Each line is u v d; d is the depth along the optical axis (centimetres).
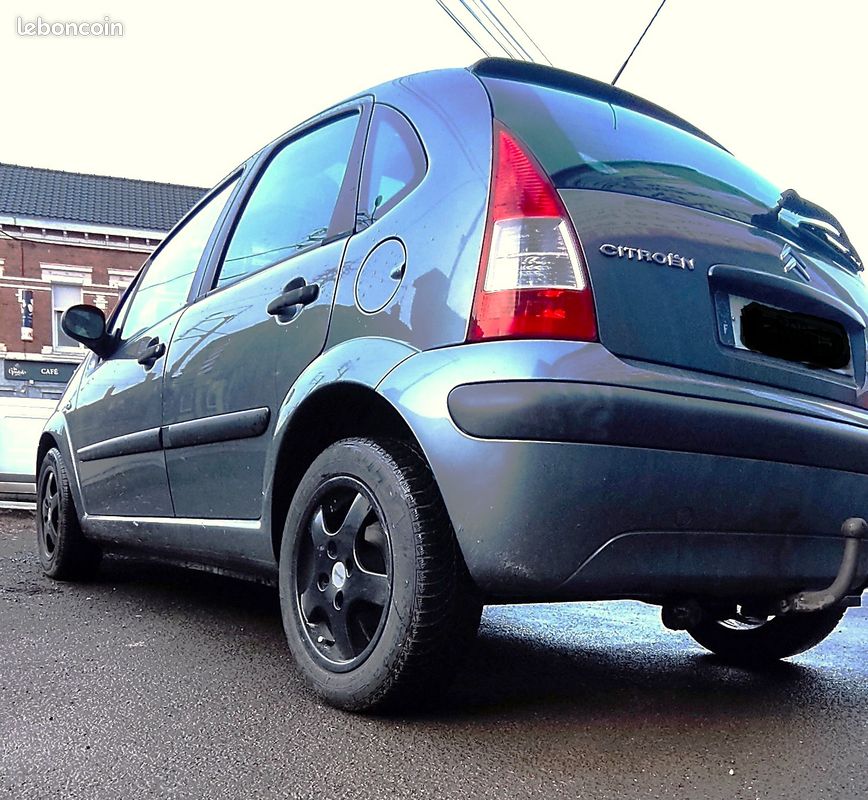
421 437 199
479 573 193
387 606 207
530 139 216
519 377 189
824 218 271
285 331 255
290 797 171
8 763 185
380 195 245
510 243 201
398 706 213
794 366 232
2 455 970
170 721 212
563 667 286
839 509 224
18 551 528
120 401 362
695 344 211
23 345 2420
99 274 2494
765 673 291
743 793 181
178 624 325
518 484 187
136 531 348
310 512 234
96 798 168
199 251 347
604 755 198
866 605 471
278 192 305
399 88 263
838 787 186
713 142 280
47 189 2592
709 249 223
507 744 202
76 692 235
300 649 232
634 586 195
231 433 274
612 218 210
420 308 212
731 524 205
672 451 196
